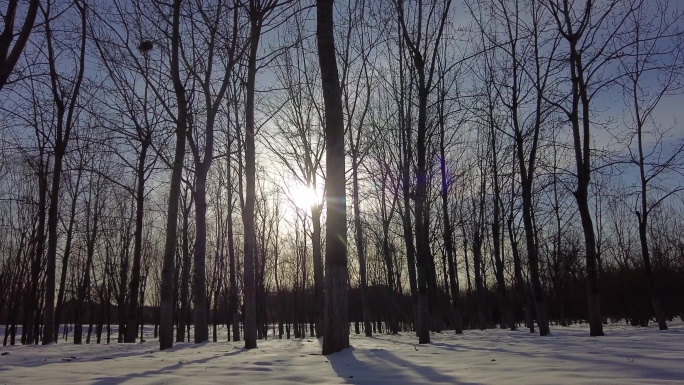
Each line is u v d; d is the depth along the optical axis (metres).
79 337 23.02
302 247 40.12
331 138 9.65
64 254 23.41
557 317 40.81
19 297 23.59
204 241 15.98
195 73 15.67
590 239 14.55
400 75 18.27
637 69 16.30
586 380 5.09
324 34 9.98
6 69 8.94
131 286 20.09
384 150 23.72
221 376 6.43
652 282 17.30
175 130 15.66
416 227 14.27
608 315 30.97
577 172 14.98
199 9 13.79
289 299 49.94
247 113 14.31
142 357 9.85
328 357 8.59
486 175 30.27
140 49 16.06
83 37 17.67
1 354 11.16
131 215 27.61
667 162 17.03
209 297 35.69
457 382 5.29
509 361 7.14
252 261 13.52
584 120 15.02
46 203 23.16
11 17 9.07
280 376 6.31
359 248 25.95
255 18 13.39
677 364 6.04
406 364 7.18
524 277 38.44
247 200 13.91
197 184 15.95
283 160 23.06
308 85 22.69
